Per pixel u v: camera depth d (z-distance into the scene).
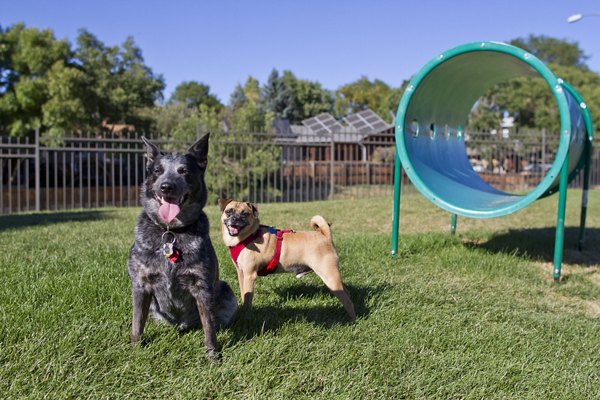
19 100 21.08
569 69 40.84
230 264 5.66
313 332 3.86
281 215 10.45
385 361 3.48
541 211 12.60
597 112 35.28
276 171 16.47
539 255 7.47
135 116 25.89
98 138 13.77
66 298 4.17
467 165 9.57
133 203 17.25
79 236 7.66
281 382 3.16
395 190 6.65
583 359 3.85
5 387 2.89
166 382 3.06
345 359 3.46
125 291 4.46
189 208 3.44
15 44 22.23
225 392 3.00
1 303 3.99
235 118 21.75
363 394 3.06
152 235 3.40
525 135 18.53
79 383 2.96
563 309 5.11
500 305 4.95
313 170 16.98
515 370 3.53
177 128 16.80
